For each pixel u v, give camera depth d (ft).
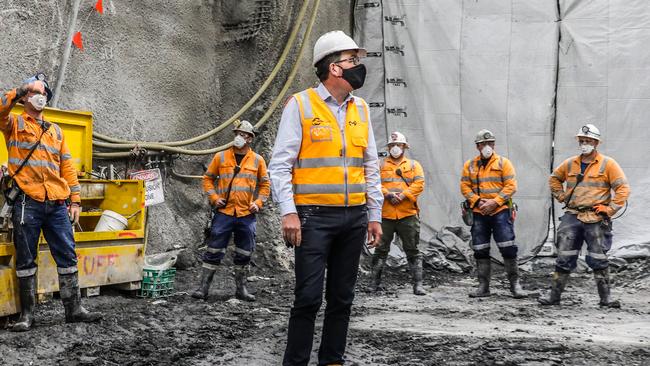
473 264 37.32
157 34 30.63
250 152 25.72
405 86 40.09
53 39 25.48
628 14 37.01
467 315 24.11
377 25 40.60
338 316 13.50
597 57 37.27
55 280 22.20
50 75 25.32
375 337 19.03
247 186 25.36
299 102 13.05
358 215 13.21
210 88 33.86
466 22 39.06
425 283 33.81
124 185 25.38
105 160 27.71
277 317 22.47
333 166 12.91
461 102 39.04
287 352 13.05
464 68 38.99
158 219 30.19
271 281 31.04
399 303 27.14
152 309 22.61
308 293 12.80
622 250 35.76
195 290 27.12
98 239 23.16
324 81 13.16
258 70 34.76
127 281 24.35
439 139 39.32
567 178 27.09
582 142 26.43
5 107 17.71
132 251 24.57
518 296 28.99
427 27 39.73
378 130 40.45
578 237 26.76
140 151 28.37
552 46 37.88
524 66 38.19
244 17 34.30
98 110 27.50
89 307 22.09
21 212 18.29
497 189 29.01
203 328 20.02
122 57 28.76
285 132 12.92
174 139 31.45
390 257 38.47
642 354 17.26
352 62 13.04
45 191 18.61
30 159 18.45
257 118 34.88
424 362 16.25
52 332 18.12
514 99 38.27
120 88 28.63
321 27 38.34
